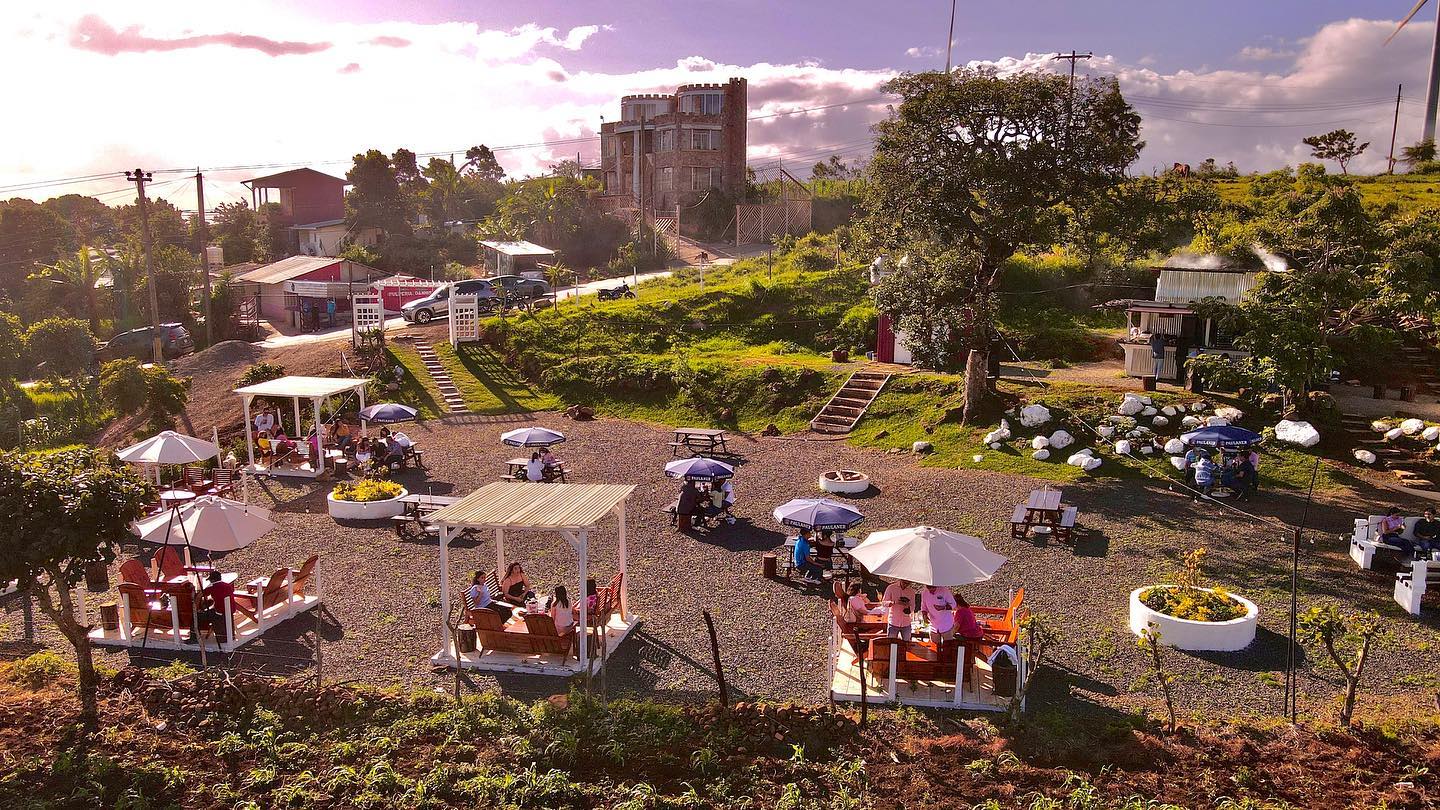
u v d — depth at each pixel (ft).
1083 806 32.78
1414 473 73.51
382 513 71.87
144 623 49.34
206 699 41.81
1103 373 103.50
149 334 156.76
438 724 39.83
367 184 259.39
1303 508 68.59
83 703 41.29
